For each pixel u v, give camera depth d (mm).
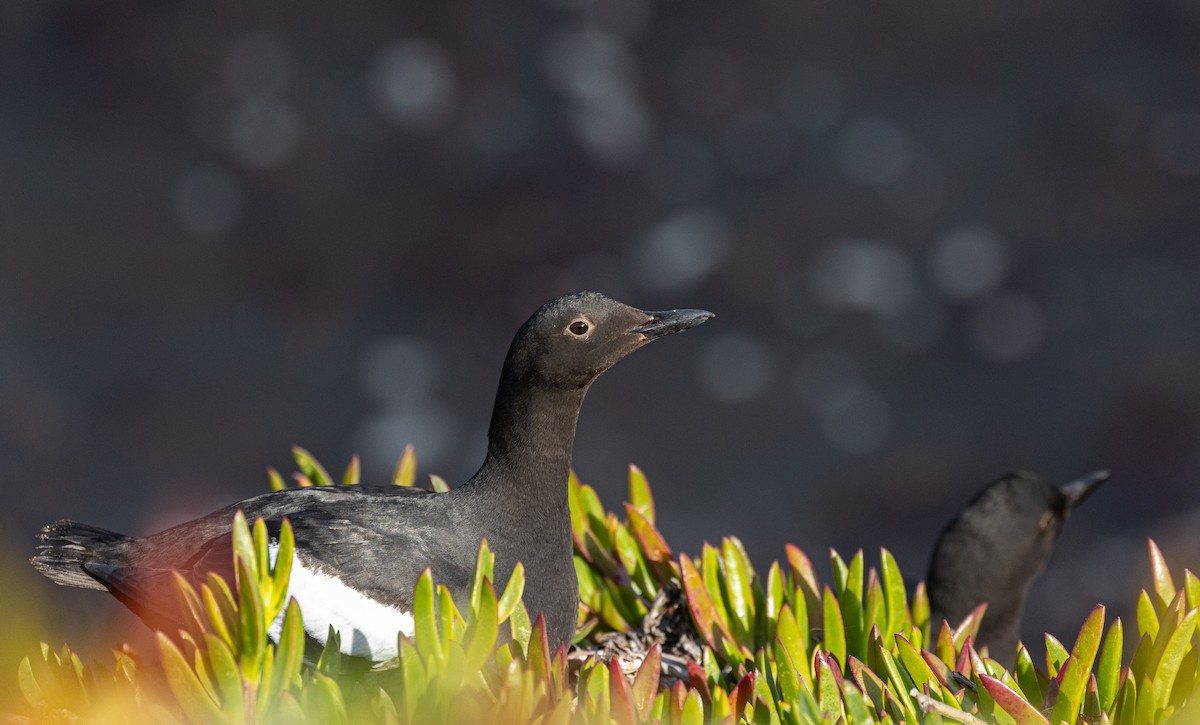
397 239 25594
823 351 24062
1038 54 28828
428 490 5125
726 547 5125
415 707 3572
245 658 3680
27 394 21812
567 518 5055
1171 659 3711
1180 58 28516
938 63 28828
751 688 3947
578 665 5121
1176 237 25484
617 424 22312
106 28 27234
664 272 25375
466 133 27156
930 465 21766
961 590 6672
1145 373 22594
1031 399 22891
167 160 26188
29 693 3922
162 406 22203
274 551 4629
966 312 24688
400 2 28172
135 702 3773
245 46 27516
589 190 26594
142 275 24375
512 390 4961
